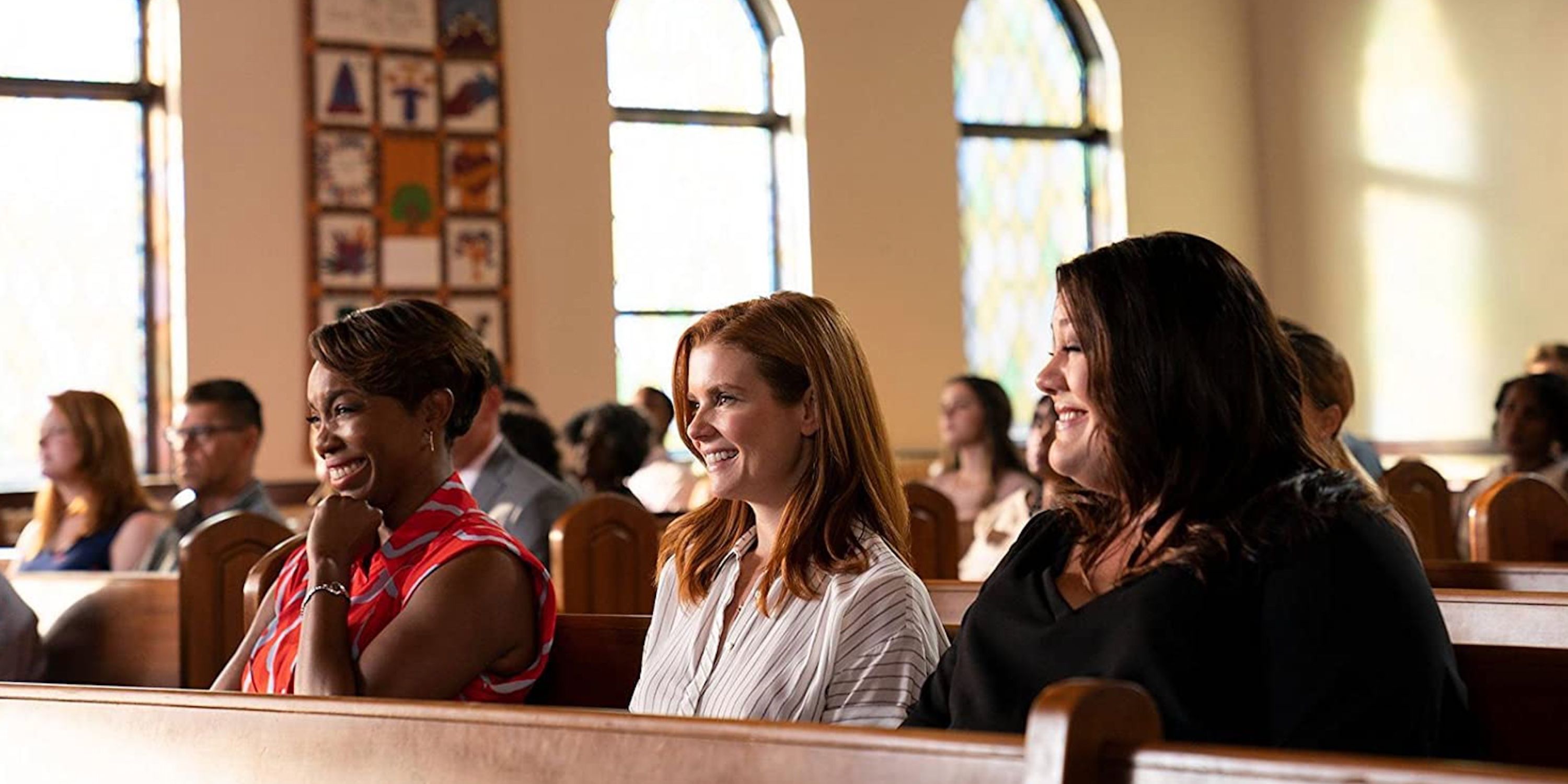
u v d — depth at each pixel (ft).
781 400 8.81
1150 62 39.06
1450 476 35.22
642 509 15.47
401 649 9.28
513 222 33.47
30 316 31.22
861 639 8.37
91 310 31.60
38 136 31.42
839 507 8.71
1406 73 36.32
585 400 33.94
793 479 8.88
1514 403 22.29
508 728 5.81
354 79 32.17
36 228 31.35
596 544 15.14
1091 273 7.02
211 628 14.07
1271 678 6.34
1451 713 6.40
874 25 36.60
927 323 36.70
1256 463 6.80
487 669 9.68
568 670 10.39
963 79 38.06
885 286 36.40
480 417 15.87
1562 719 7.58
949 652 7.57
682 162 35.96
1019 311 38.40
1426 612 6.33
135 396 31.78
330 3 32.07
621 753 5.50
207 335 31.19
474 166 33.01
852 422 8.82
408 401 9.85
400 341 9.82
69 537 17.88
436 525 9.82
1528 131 33.73
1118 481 6.98
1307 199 38.70
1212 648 6.45
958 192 37.22
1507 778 3.82
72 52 31.68
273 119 31.71
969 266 37.93
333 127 32.01
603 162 34.30
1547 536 14.79
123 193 31.91
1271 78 39.55
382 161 32.32
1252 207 39.75
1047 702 4.41
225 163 31.42
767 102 36.73
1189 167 39.27
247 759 6.50
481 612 9.49
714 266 36.06
